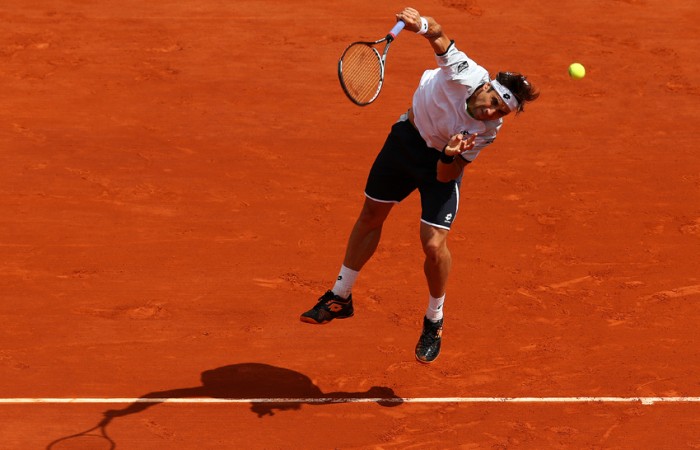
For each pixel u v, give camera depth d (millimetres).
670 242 38562
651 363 30594
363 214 27766
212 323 32156
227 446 26344
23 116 47250
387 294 34344
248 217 39281
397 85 52094
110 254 36156
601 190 42781
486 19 60531
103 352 30359
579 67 26250
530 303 34000
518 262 36750
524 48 57062
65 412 27422
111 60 53531
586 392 29094
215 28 58062
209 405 28016
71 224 38188
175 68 53000
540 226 39594
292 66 53812
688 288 35156
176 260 35906
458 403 28453
